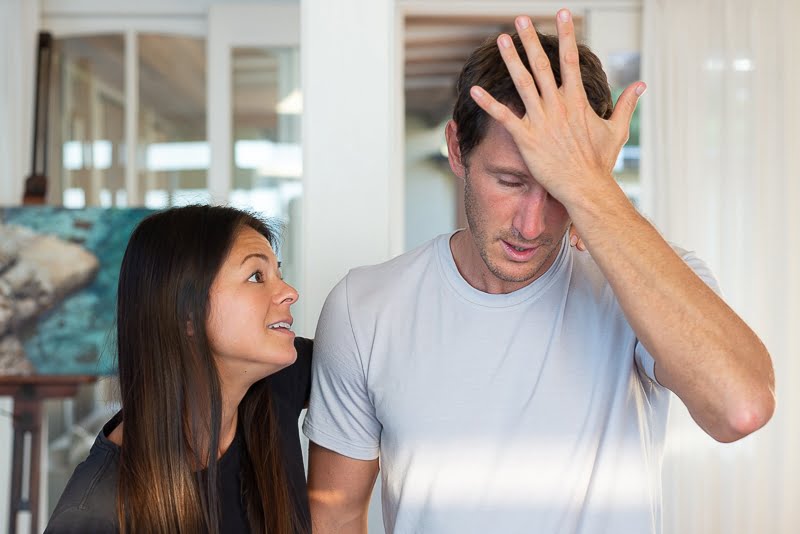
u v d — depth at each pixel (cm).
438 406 127
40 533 323
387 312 131
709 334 102
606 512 121
